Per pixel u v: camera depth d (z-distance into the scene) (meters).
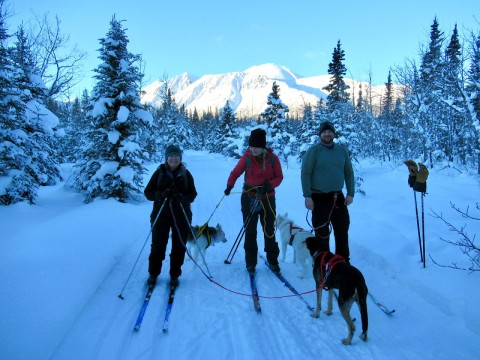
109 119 11.23
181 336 3.41
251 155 5.15
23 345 2.95
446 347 3.24
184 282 4.84
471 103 11.31
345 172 4.80
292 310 4.04
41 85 13.26
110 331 3.43
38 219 7.60
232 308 4.04
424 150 18.52
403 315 3.88
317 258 3.93
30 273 4.31
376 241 6.08
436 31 17.38
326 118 18.67
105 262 5.20
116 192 11.09
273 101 27.33
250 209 5.09
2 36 9.21
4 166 9.46
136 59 11.59
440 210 8.06
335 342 3.36
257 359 3.06
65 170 18.16
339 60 19.92
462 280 4.26
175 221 4.60
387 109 30.38
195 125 87.75
